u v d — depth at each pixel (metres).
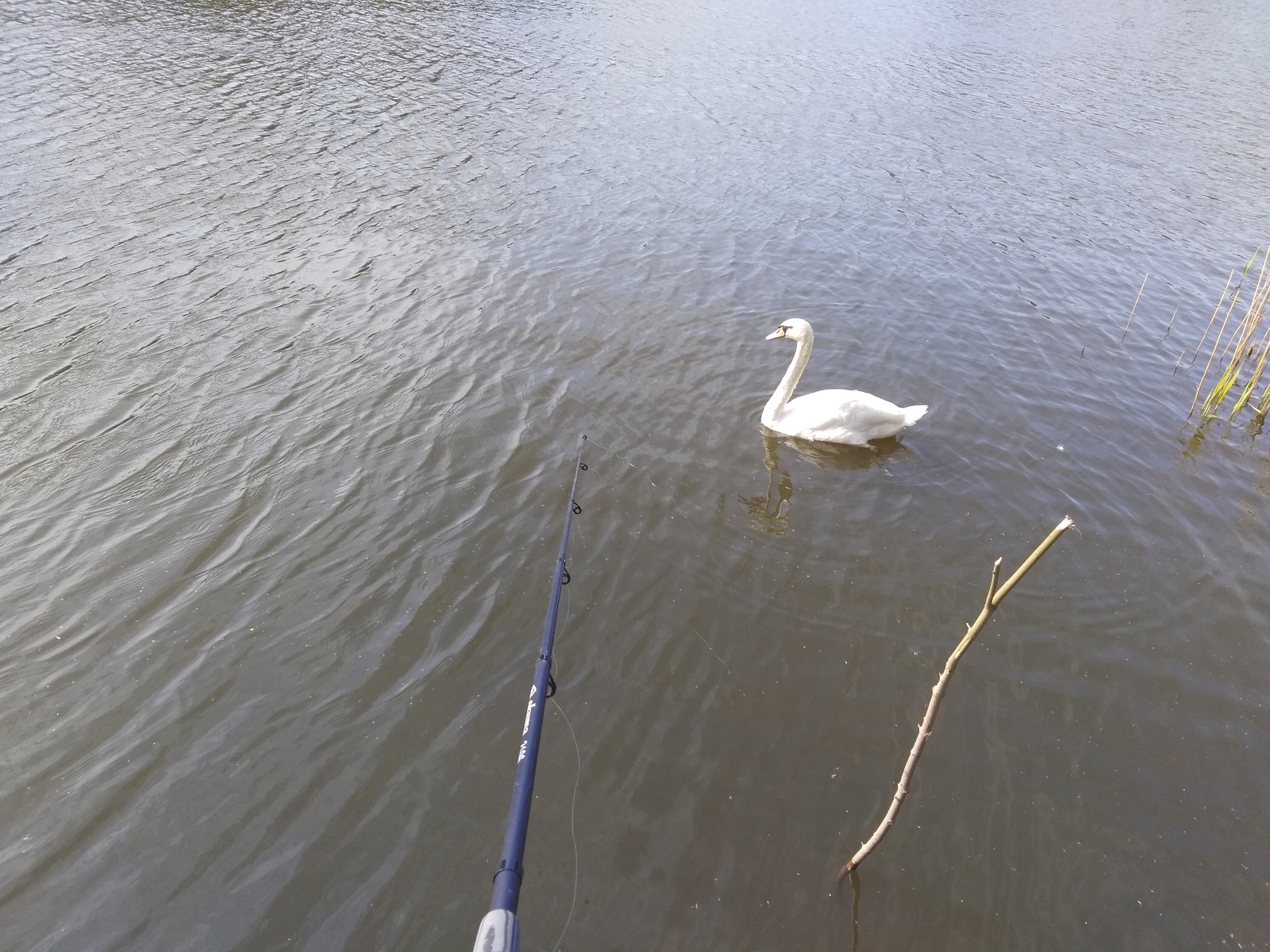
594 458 9.43
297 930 5.08
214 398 10.09
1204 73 30.34
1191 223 17.70
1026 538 8.73
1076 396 11.47
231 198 15.40
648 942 5.10
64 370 10.43
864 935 5.22
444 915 5.17
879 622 7.55
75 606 7.25
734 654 7.12
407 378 10.69
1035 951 5.20
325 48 24.80
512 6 32.50
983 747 6.45
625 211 16.42
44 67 20.83
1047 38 34.69
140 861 5.42
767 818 5.85
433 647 6.99
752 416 10.51
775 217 16.77
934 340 12.68
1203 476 9.97
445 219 15.41
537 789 5.92
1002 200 18.38
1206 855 5.82
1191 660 7.38
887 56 30.30
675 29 31.91
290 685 6.61
